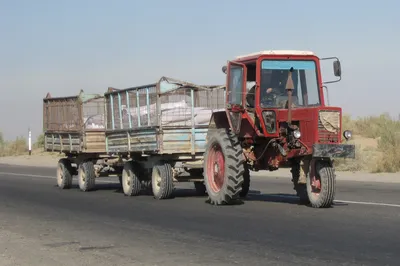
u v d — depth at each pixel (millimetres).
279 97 13375
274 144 13281
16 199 17312
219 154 14336
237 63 14008
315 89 13578
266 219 11617
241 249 8875
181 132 15914
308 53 13656
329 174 12625
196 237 10000
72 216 13281
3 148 55188
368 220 11148
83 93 19734
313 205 12992
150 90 16047
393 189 18125
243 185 15781
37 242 10078
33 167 36375
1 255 9070
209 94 16562
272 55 13477
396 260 7820
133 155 17562
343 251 8438
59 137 21359
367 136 40875
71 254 9000
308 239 9398
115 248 9344
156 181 16391
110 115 18547
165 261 8281
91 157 20250
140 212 13531
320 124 12469
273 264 7855
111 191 19641
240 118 13797
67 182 20969
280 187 19875
